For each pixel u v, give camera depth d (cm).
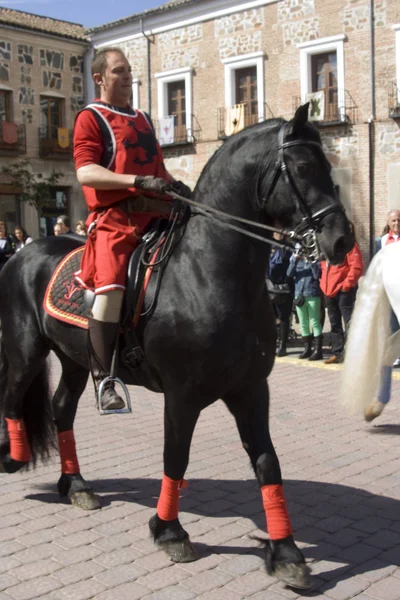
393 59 1992
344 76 2081
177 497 387
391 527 426
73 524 436
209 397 358
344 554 390
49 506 468
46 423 486
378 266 545
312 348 1077
